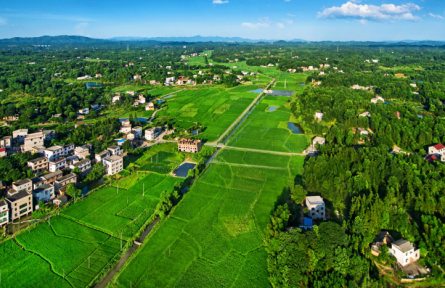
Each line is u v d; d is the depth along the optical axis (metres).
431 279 114.06
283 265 117.62
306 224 147.88
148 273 122.75
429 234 130.50
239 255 133.25
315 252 121.06
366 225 134.62
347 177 178.25
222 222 155.62
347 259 116.38
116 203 173.25
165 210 159.75
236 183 195.38
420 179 174.00
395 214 144.00
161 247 137.25
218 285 117.56
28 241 140.88
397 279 115.38
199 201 174.62
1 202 152.38
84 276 121.69
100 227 151.50
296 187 167.25
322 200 160.62
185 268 125.62
